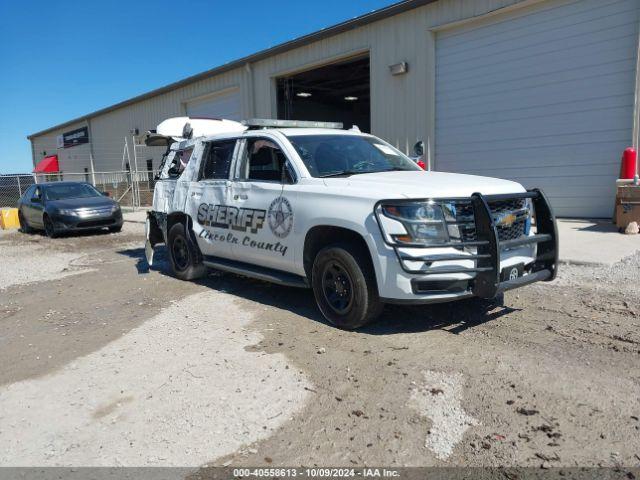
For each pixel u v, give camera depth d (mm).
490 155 12320
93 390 3953
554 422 3182
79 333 5328
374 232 4426
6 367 4527
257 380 3949
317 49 16000
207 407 3580
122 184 30062
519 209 4734
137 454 3082
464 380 3775
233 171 6246
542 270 4930
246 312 5688
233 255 6332
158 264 9023
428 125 13281
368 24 14336
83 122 34062
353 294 4695
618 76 10188
